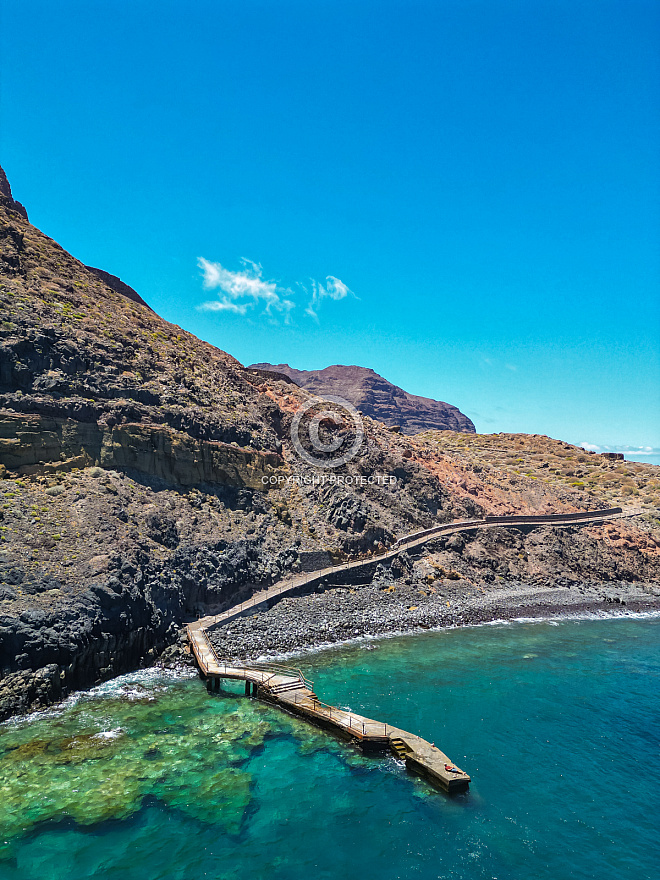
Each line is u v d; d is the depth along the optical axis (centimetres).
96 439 6862
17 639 4388
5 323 6769
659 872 3109
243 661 5647
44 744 3928
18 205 10031
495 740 4462
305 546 8181
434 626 7431
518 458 17200
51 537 5438
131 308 9700
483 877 3016
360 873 2986
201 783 3656
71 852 3002
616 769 4131
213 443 8262
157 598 5784
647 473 16700
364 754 4138
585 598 9538
